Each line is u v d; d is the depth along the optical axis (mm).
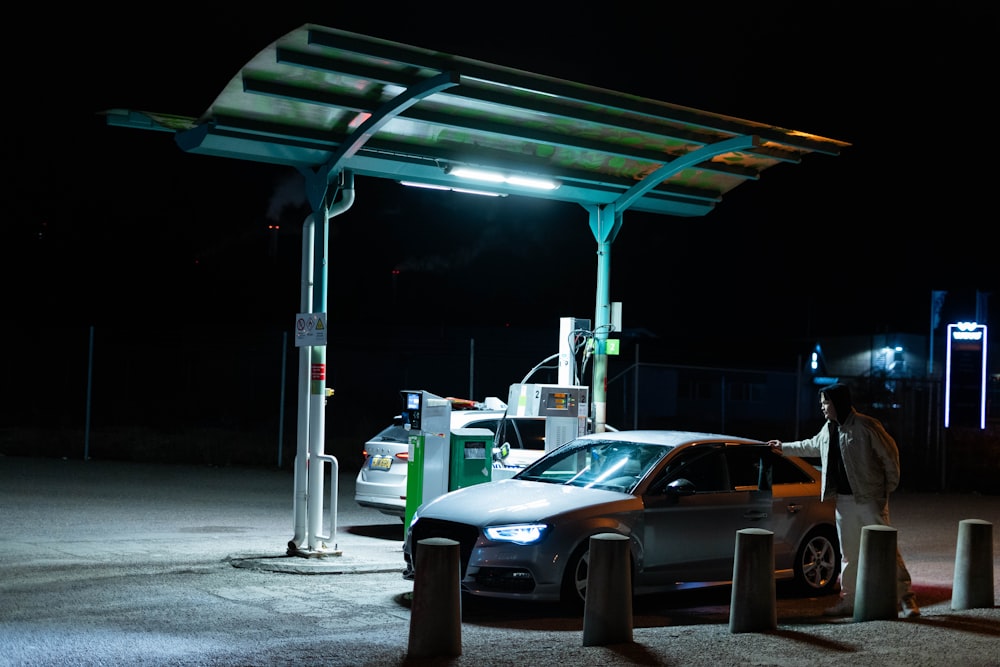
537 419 13164
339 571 10359
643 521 8984
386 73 9867
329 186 11250
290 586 9609
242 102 10203
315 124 10812
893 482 8617
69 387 34469
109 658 6547
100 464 21594
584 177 12812
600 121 11375
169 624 7812
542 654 6504
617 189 13180
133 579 9688
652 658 6344
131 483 18344
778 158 12289
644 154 12484
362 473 13461
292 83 9938
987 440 27953
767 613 7371
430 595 6449
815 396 45750
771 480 9953
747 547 7391
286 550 11531
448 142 11719
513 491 9359
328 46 9164
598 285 13438
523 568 8414
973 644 6773
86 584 9383
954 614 8016
